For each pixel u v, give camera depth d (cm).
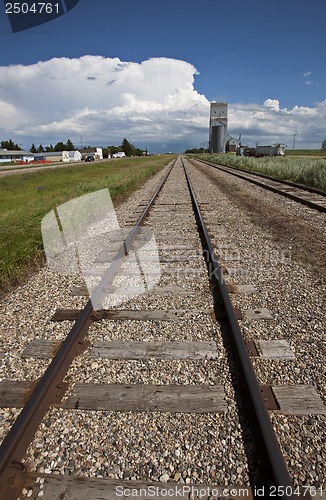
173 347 325
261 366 299
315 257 595
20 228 705
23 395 267
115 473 204
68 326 372
